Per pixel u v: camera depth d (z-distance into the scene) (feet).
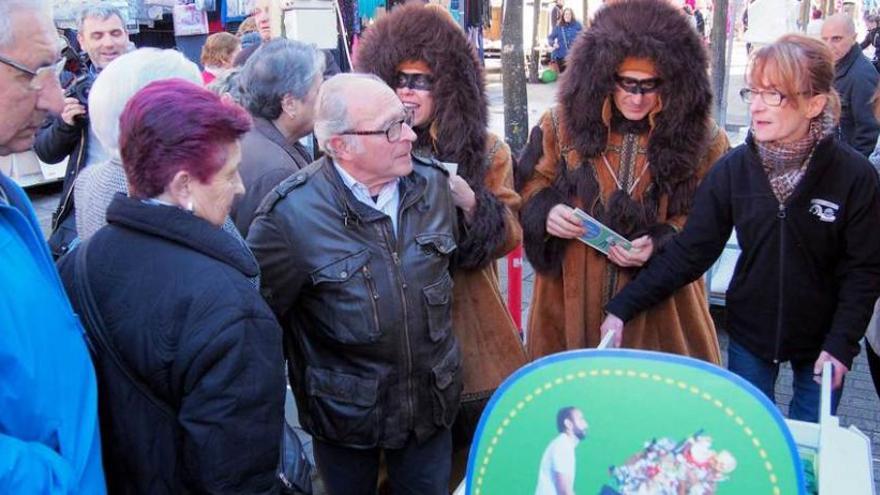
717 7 19.97
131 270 4.71
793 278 7.30
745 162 7.35
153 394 4.74
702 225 7.63
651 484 3.79
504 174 8.36
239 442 4.65
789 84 6.69
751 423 3.67
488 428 4.13
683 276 7.73
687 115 7.80
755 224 7.31
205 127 4.81
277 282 6.36
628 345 8.33
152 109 4.79
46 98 4.58
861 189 6.92
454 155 7.71
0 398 3.87
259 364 4.72
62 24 19.74
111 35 12.67
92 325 4.72
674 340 8.48
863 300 7.02
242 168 7.93
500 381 8.18
